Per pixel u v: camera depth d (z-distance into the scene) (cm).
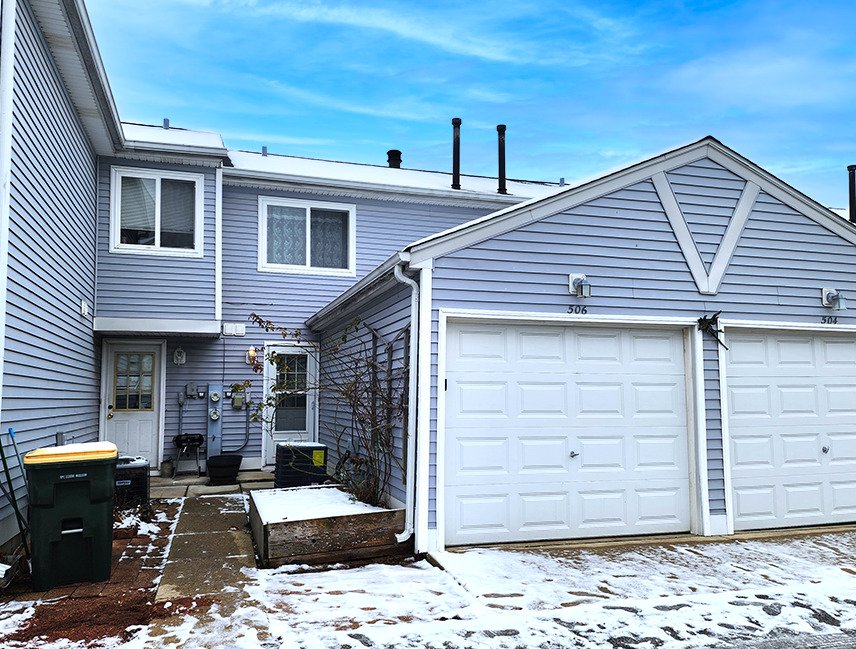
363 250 1225
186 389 1108
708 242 741
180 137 1099
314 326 1138
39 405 653
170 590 492
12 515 562
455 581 522
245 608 452
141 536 674
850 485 775
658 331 726
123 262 998
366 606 464
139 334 1045
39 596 479
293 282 1180
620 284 704
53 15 630
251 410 1139
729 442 729
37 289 637
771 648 399
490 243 662
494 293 658
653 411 713
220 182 1059
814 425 771
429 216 1275
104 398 1061
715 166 751
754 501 734
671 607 464
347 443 936
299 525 586
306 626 424
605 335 707
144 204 1023
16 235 561
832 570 564
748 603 474
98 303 981
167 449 1094
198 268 1037
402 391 675
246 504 869
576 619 438
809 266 780
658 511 702
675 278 725
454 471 641
